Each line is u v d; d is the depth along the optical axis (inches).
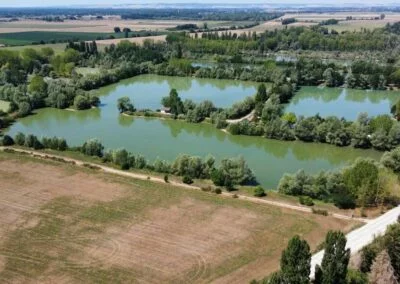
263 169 4301.2
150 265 2586.1
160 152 4739.2
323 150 4881.9
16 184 3698.3
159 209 3248.0
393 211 3154.5
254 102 6215.6
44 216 3157.0
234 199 3415.4
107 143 5019.7
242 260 2625.5
